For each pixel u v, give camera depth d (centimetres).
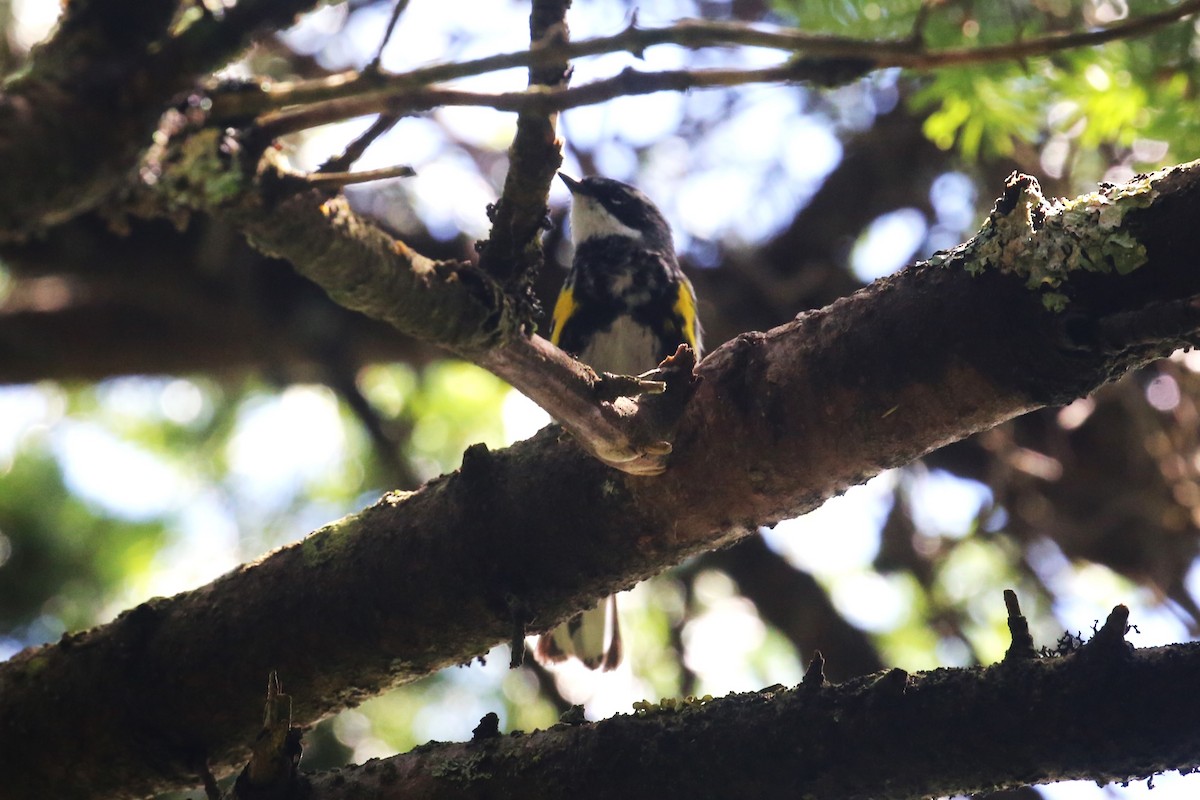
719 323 1277
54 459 1226
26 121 279
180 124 328
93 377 1280
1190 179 434
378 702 1093
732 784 462
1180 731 420
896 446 496
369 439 1285
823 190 1285
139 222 1213
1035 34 685
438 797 490
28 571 1164
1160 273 435
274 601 548
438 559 531
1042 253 448
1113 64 700
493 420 1281
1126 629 429
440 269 408
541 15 436
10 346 1241
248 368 1285
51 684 564
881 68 362
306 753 1040
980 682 443
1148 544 1118
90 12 296
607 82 353
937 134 767
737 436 503
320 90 330
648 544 524
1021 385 466
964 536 1185
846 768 453
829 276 1269
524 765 487
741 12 1177
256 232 366
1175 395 1133
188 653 554
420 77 330
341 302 400
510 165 423
